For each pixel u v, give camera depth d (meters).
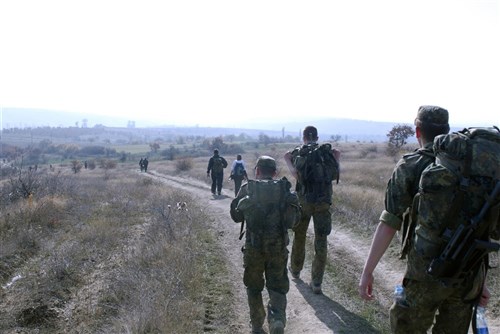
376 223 10.21
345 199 13.05
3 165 28.83
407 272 2.78
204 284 7.12
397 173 2.81
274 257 4.95
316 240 6.40
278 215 4.97
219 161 19.95
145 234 11.04
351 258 8.18
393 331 2.90
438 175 2.58
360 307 5.99
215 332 5.48
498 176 2.58
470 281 2.69
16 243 10.68
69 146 151.38
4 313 7.28
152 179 32.81
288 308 6.12
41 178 20.17
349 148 60.94
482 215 2.50
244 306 6.31
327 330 5.34
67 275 8.56
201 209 14.83
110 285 7.70
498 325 5.03
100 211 15.45
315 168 6.27
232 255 8.98
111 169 58.28
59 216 14.00
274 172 5.26
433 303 2.73
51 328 6.83
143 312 5.69
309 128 6.51
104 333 5.98
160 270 7.57
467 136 2.67
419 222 2.68
